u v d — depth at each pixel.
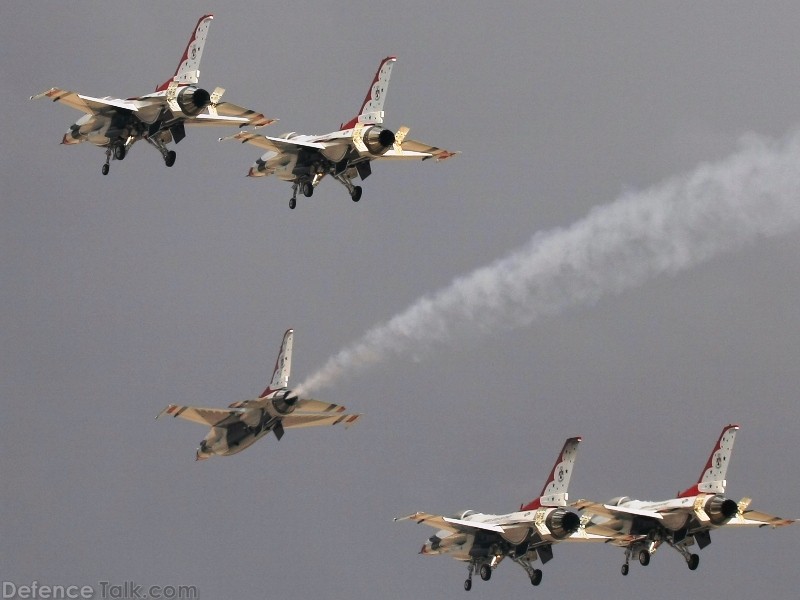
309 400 164.88
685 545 180.75
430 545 182.62
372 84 181.88
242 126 183.38
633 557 183.38
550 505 169.00
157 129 180.50
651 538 180.88
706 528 177.38
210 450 171.25
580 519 174.12
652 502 182.00
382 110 180.25
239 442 169.38
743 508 174.50
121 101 182.62
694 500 175.88
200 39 178.75
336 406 165.75
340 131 183.12
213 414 167.50
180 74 179.62
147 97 180.25
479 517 177.75
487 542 176.38
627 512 179.38
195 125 182.50
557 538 167.75
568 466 168.88
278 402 164.88
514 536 171.50
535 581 175.12
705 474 177.00
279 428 168.88
